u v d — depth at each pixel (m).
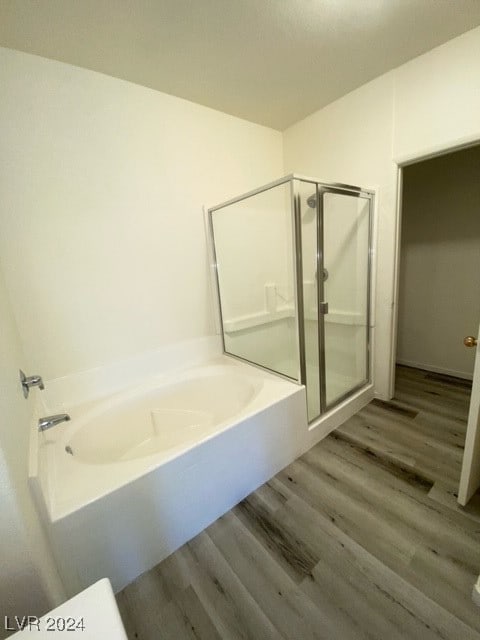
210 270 2.28
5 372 0.87
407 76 1.80
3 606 0.69
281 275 2.05
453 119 1.67
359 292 2.35
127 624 1.04
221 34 1.45
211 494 1.40
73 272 1.70
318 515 1.40
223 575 1.17
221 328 2.43
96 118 1.67
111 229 1.80
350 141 2.15
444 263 2.70
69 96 1.58
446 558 1.16
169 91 1.90
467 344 1.23
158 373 2.12
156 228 1.98
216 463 1.40
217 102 2.07
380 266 2.21
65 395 1.75
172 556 1.27
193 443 1.32
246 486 1.55
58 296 1.67
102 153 1.72
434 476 1.59
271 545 1.28
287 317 2.05
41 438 1.32
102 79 1.67
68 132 1.60
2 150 1.44
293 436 1.77
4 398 0.78
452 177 2.54
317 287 2.07
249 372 2.11
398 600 1.03
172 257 2.08
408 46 1.64
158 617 1.05
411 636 0.93
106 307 1.85
